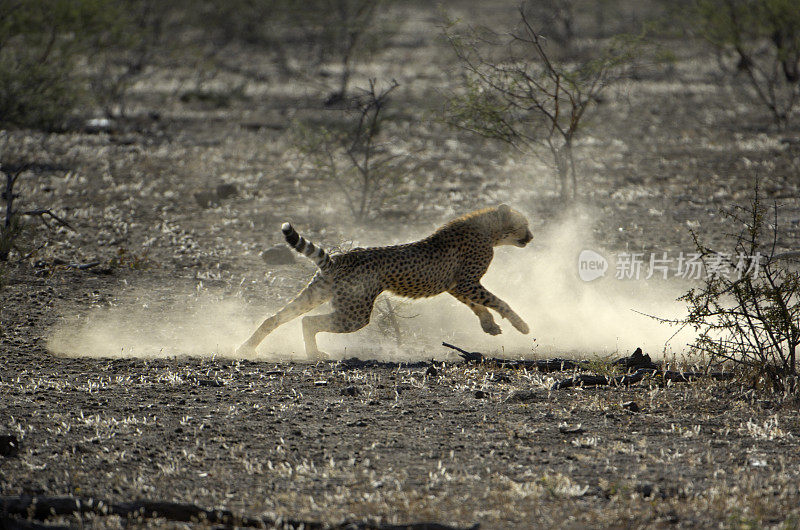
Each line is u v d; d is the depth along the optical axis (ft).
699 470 62.75
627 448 67.62
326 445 68.69
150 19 370.94
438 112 179.32
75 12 262.47
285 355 99.91
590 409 78.07
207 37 460.96
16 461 63.87
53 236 151.94
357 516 53.78
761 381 84.12
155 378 87.81
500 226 102.99
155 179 207.31
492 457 65.72
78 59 284.82
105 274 130.00
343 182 193.67
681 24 330.95
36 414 74.90
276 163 229.45
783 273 121.80
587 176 205.36
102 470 62.54
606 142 249.55
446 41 171.12
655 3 477.77
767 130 265.75
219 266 136.05
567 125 234.99
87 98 285.23
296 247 91.25
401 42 510.99
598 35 412.77
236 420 74.84
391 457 65.82
